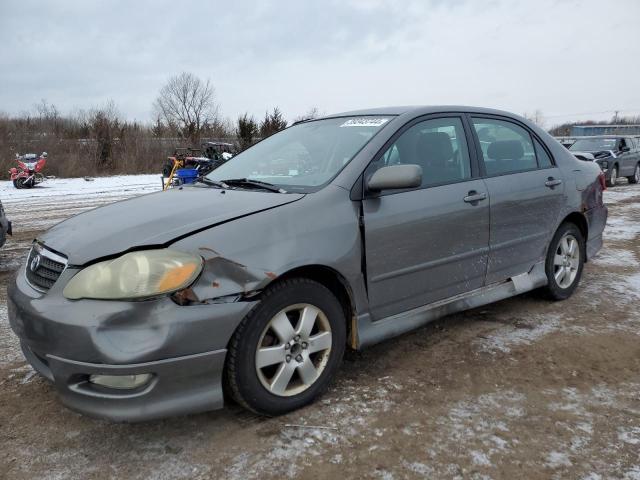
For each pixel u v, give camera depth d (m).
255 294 2.58
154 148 28.88
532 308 4.49
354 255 2.97
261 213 2.75
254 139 31.02
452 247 3.53
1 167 22.48
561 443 2.56
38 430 2.74
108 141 27.08
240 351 2.57
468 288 3.75
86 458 2.50
